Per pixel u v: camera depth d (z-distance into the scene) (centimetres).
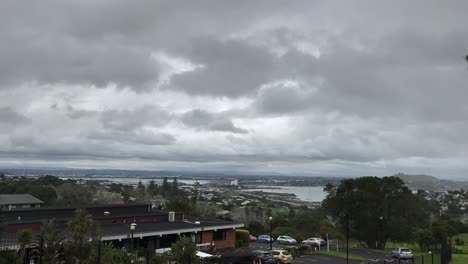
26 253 2572
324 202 7862
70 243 2552
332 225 8450
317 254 5328
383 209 7144
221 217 7962
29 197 8006
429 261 5012
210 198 17262
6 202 7406
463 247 6888
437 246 6569
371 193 7175
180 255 2862
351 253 5709
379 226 7188
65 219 4244
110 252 2650
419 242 6694
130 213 5241
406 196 7156
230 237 5153
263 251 4628
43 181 13088
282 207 15500
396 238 7094
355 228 7350
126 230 4222
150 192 14538
